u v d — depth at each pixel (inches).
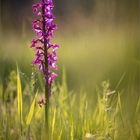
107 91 256.8
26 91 300.2
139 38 341.1
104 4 471.8
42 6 221.8
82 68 421.4
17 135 244.7
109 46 451.5
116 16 467.2
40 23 223.5
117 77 368.5
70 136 232.4
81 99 310.5
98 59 414.3
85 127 240.2
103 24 477.7
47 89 225.5
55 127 243.3
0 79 353.4
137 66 293.4
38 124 252.4
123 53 367.6
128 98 256.7
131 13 402.3
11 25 729.0
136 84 288.5
